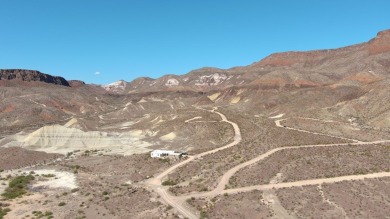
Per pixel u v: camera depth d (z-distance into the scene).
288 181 76.56
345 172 79.75
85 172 99.00
